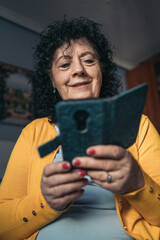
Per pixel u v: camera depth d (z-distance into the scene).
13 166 0.90
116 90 1.22
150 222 0.71
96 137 0.47
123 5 3.48
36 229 0.72
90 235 0.70
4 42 3.41
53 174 0.53
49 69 1.10
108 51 1.17
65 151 0.50
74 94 0.97
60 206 0.59
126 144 0.56
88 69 0.97
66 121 0.45
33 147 0.92
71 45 0.98
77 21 1.10
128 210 0.76
